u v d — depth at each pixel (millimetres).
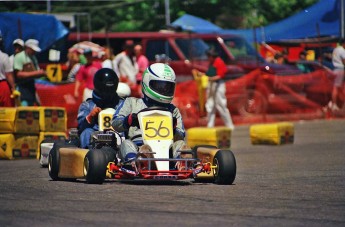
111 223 15375
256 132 38188
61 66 47312
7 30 40625
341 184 21984
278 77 50688
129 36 52094
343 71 51688
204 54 52500
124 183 21672
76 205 17531
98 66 40688
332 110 51844
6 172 25953
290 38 55094
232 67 51000
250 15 68938
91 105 24594
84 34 51406
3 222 15516
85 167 21359
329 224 15508
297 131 44406
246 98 50094
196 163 22219
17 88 37062
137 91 44719
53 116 31938
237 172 25656
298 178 23625
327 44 54406
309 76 51406
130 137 22000
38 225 15203
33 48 37469
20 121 31297
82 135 23594
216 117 50062
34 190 20234
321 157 30906
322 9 54938
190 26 57625
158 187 20688
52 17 42062
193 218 15945
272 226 15227
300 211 16969
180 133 22172
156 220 15688
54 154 22719
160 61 50812
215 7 68688
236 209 17125
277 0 68625
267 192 20016
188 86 47562
